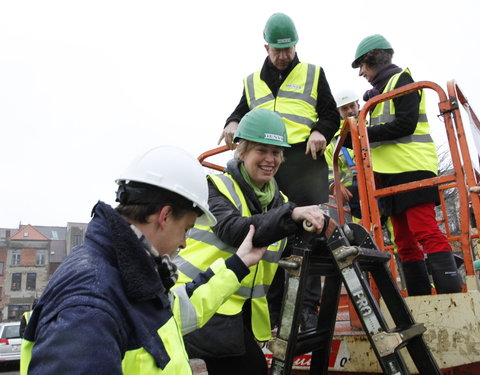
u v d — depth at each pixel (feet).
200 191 5.03
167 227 4.72
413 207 10.50
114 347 3.51
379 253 6.79
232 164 7.95
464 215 8.69
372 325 5.86
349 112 18.37
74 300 3.57
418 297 7.77
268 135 7.65
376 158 11.59
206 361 7.56
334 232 6.36
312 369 7.27
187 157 5.11
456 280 9.84
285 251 8.62
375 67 12.48
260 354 7.52
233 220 6.92
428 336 7.55
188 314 5.59
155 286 4.08
